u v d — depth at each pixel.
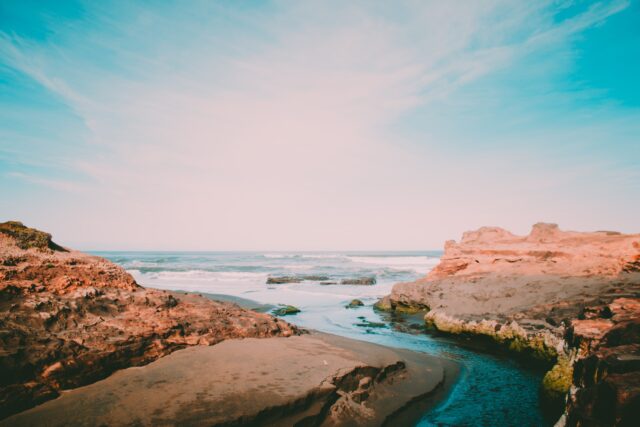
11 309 8.38
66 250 11.63
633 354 5.19
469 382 11.36
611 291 15.04
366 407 8.71
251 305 25.09
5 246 9.93
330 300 28.23
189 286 35.50
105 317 9.59
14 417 6.49
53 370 7.49
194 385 7.93
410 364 11.98
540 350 12.87
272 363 9.38
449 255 25.22
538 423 8.82
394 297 23.97
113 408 6.91
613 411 4.17
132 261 70.81
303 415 7.59
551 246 21.08
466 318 16.69
